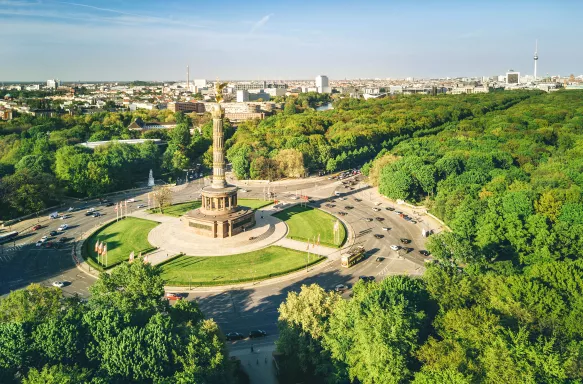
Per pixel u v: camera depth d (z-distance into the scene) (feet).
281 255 587.68
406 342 292.81
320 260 571.28
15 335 289.33
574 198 554.05
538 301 336.70
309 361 343.46
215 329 324.19
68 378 248.11
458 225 562.25
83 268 544.21
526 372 262.67
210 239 631.56
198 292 489.67
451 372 260.62
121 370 280.72
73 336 291.99
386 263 564.30
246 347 390.42
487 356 272.72
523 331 291.17
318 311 348.38
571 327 313.53
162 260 565.94
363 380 295.28
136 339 289.33
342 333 323.98
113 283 373.40
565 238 484.74
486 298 347.77
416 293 350.64
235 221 652.89
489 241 504.84
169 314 349.61
